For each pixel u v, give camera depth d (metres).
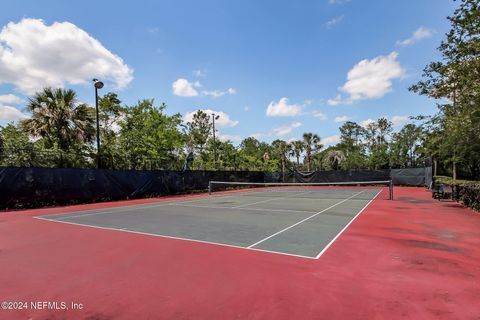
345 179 34.91
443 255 6.07
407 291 4.26
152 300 4.00
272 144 67.62
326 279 4.73
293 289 4.34
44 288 4.41
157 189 21.73
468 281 4.64
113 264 5.50
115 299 4.04
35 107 18.97
